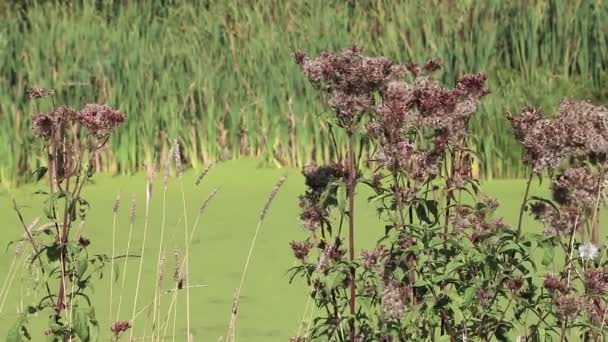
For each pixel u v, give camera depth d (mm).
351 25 21188
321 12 21922
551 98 19422
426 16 21078
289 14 22062
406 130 8172
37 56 20078
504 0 21812
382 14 21516
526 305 8281
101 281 14016
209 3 23125
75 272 9102
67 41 20781
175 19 22656
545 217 8625
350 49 8094
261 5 22656
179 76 20156
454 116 8156
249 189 18266
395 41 20250
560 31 21141
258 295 13344
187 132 19812
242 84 20312
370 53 20281
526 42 21656
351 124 8203
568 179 8328
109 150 19453
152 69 20000
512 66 21812
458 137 8523
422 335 8391
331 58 8008
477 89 8445
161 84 20094
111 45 20391
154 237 15836
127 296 13484
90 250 15219
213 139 19859
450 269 8297
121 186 18672
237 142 20188
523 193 17203
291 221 16250
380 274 8289
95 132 8984
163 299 13359
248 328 12289
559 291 8328
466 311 8578
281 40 20703
